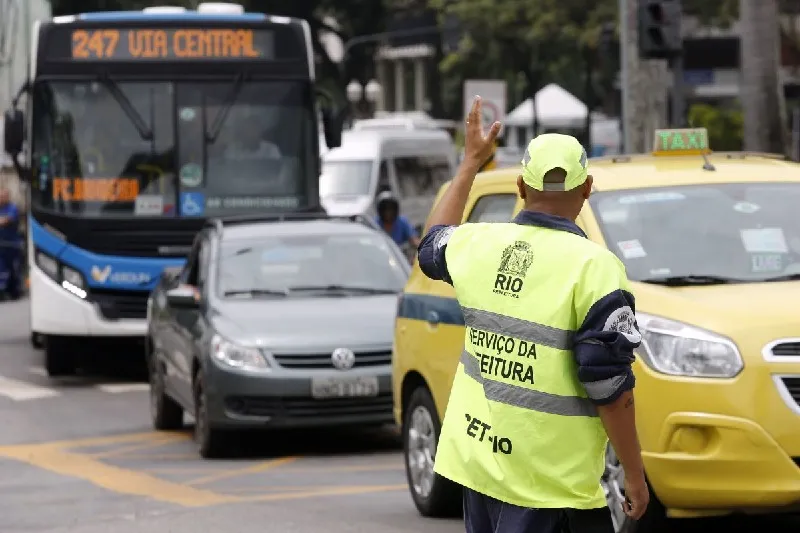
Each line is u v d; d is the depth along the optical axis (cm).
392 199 5578
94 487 2902
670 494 1977
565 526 1291
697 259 2166
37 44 4684
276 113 4744
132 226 4634
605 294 1262
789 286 2091
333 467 3106
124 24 4700
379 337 3225
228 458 3275
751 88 4862
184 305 3403
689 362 1967
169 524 2467
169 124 4688
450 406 1355
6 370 5056
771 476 1927
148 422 3909
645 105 6184
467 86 7712
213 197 4684
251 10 14475
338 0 15475
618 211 2234
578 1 13825
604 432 1298
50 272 4647
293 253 3547
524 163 1325
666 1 4759
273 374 3148
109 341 5031
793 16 12356
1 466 3219
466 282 1336
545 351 1282
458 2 14588
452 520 2428
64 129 4656
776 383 1936
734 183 2294
